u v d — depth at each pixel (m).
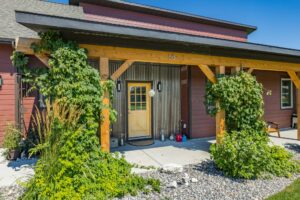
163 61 5.03
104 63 4.43
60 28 3.78
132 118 7.45
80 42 4.19
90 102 4.02
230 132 5.63
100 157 3.99
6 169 4.43
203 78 7.89
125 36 4.32
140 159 5.27
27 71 4.23
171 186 3.65
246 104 5.68
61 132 3.30
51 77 3.97
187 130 7.72
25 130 5.55
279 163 4.56
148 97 7.66
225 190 3.58
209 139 7.62
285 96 10.05
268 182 3.92
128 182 3.64
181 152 5.91
